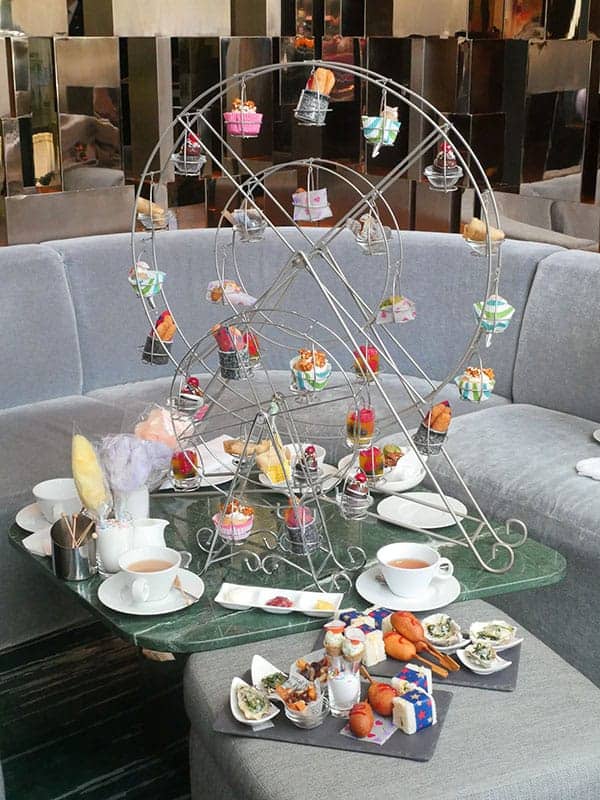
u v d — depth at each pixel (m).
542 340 3.11
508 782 1.57
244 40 3.67
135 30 3.48
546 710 1.72
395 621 1.86
